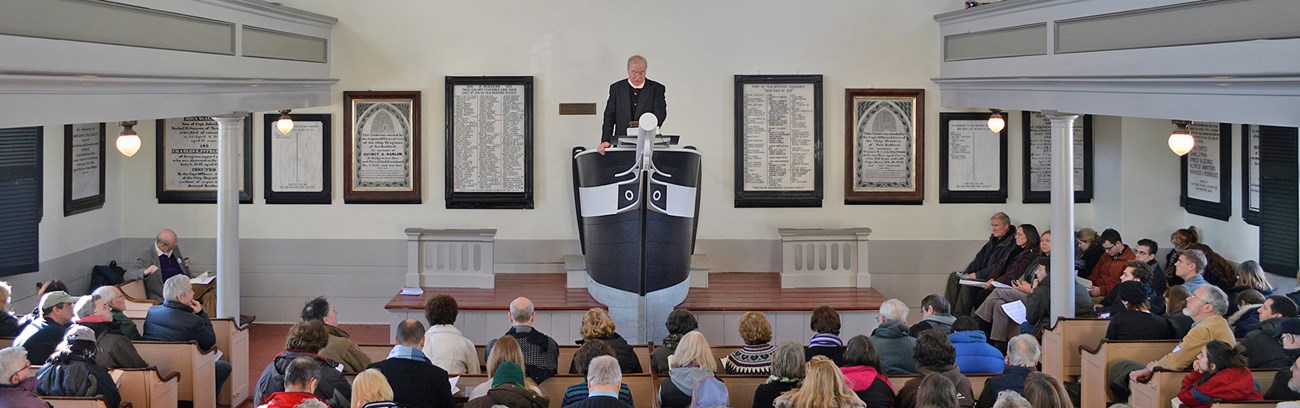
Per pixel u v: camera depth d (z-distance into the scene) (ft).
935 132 43.78
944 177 43.83
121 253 44.01
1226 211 39.63
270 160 43.73
